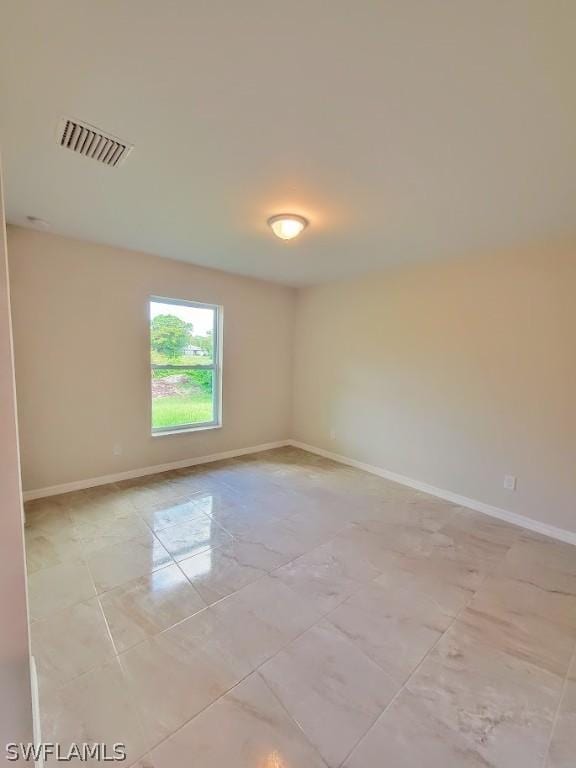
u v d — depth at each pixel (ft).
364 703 4.55
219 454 14.80
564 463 8.98
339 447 15.08
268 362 16.12
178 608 6.11
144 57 3.86
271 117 4.81
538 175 6.13
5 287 3.16
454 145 5.34
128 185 6.82
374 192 6.89
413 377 12.28
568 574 7.44
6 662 3.32
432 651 5.39
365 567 7.50
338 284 14.90
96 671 4.87
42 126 5.07
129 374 11.85
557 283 9.02
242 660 5.12
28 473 10.15
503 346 10.03
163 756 3.88
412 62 3.84
